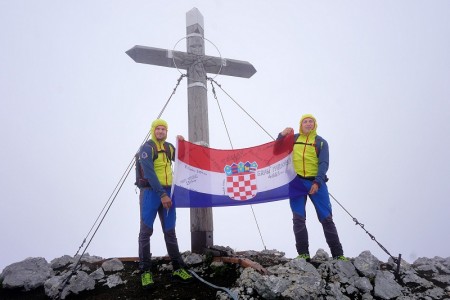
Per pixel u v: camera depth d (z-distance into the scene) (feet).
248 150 16.96
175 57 20.18
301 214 15.46
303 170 15.60
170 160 15.40
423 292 12.84
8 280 13.84
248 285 12.50
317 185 14.51
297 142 16.07
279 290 11.76
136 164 15.19
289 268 13.20
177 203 15.61
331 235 14.74
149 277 13.16
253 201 16.02
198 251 17.29
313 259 16.20
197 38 21.17
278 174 16.25
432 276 14.57
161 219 14.85
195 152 16.60
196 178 16.28
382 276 13.21
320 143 15.55
